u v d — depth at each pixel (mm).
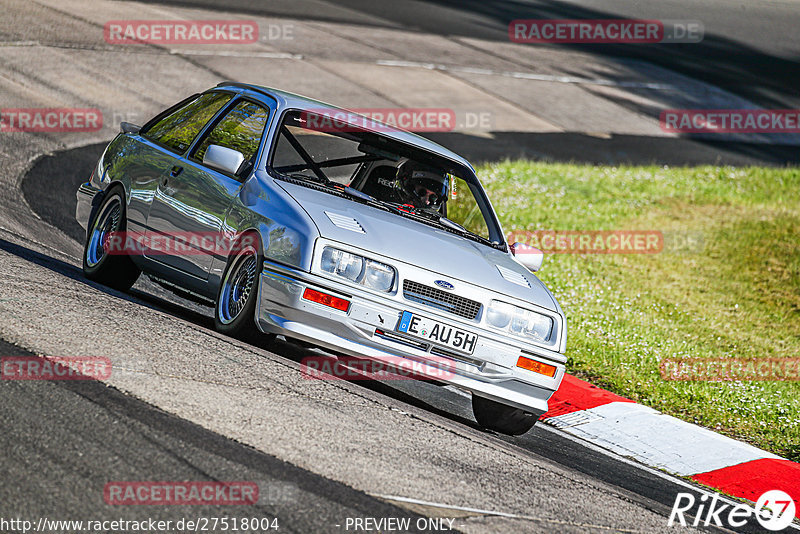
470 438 20844
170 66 76500
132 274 28375
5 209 36469
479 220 27172
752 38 147125
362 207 24500
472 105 89875
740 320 44438
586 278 47594
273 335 23203
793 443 29453
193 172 25812
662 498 21328
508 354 22719
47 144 50875
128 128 30406
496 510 16156
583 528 16453
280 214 22703
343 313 21609
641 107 104250
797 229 62781
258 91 27234
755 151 96812
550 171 72000
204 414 16969
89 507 12648
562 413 28844
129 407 16453
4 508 12133
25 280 23797
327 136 26125
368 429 18750
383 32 109812
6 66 64250
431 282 22219
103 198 29109
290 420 17828
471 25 125375
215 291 24406
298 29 100875
